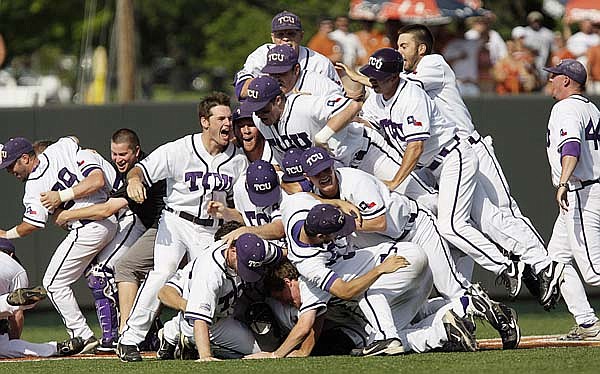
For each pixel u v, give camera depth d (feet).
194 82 481.46
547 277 102.47
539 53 196.03
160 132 139.23
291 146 96.43
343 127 93.91
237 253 89.15
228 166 99.76
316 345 95.04
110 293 107.76
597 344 101.96
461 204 101.45
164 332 95.66
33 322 136.56
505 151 142.61
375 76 97.35
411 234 96.78
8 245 106.93
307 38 328.08
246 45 366.43
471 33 198.90
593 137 106.73
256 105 94.48
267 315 95.09
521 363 84.07
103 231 106.83
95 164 107.55
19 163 107.24
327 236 87.66
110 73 278.26
